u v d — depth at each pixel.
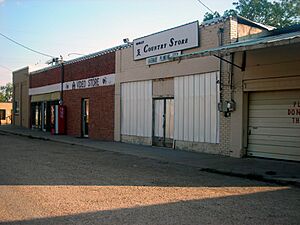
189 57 12.23
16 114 41.12
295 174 10.26
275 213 6.54
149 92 18.52
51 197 7.63
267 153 13.30
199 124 15.45
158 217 6.25
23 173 10.43
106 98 22.25
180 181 9.57
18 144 19.97
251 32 14.71
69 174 10.38
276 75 12.57
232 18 14.12
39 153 15.58
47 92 31.19
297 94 12.42
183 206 7.01
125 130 20.55
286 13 36.00
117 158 14.11
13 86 41.94
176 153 15.28
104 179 9.69
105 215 6.36
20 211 6.59
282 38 9.59
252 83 13.33
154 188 8.63
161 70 17.52
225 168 11.40
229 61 13.81
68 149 17.47
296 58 12.04
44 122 32.25
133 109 19.83
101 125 22.80
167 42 16.98
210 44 14.91
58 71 28.86
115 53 21.30
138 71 19.19
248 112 13.84
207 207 6.95
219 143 14.56
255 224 5.91
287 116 12.72
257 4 36.12
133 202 7.28
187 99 16.08
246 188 8.76
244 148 13.80
